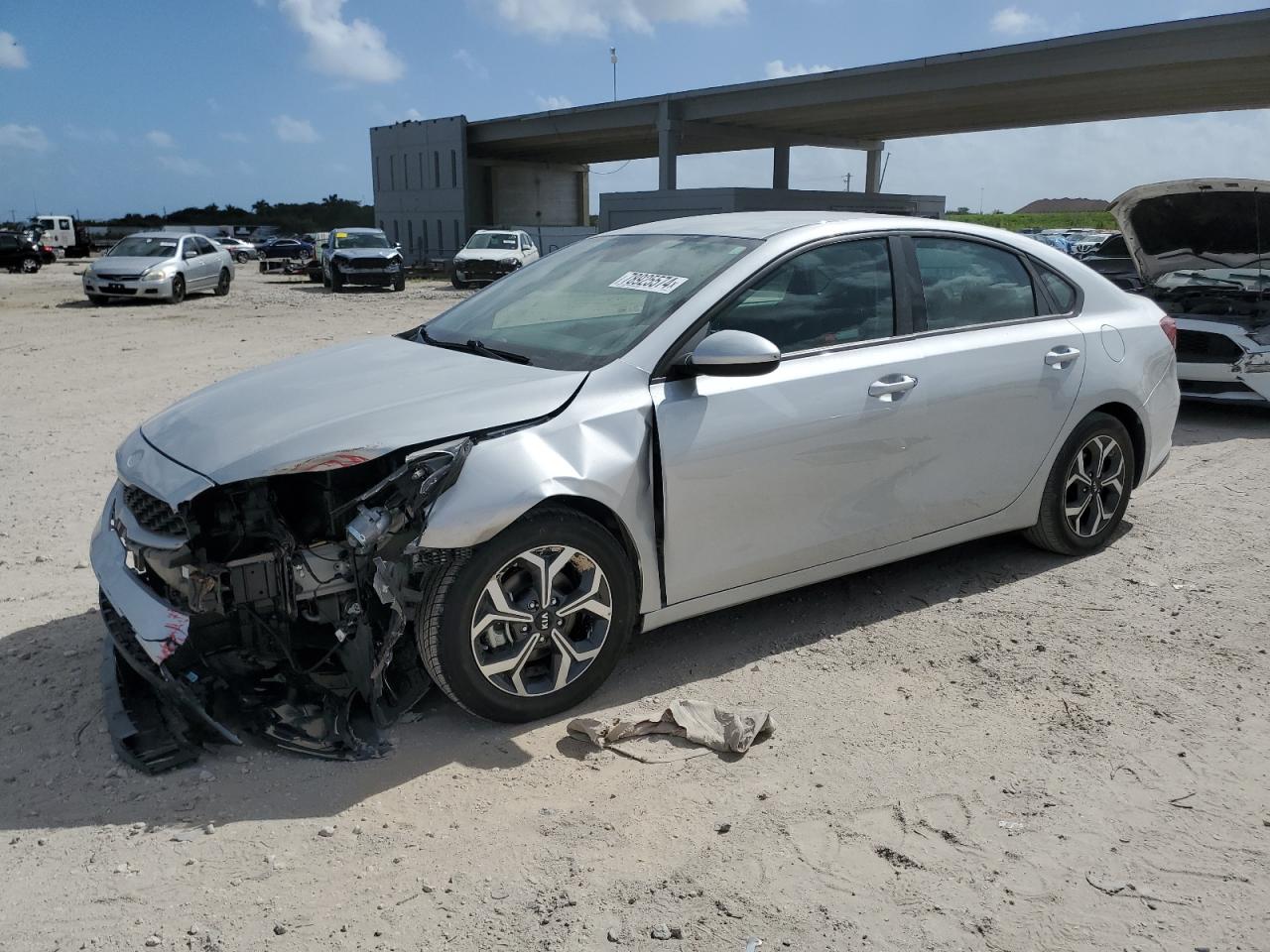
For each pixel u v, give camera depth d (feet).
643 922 8.14
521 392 11.14
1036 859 8.95
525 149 164.66
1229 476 21.74
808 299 12.92
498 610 10.69
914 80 99.81
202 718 10.26
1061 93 100.58
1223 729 11.18
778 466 12.28
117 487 12.35
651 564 11.69
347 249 92.89
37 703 11.63
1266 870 8.80
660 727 11.14
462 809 9.70
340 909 8.30
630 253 14.16
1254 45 78.74
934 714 11.54
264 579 10.46
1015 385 14.44
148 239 77.51
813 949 7.84
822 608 14.55
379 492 10.28
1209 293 28.09
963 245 14.70
